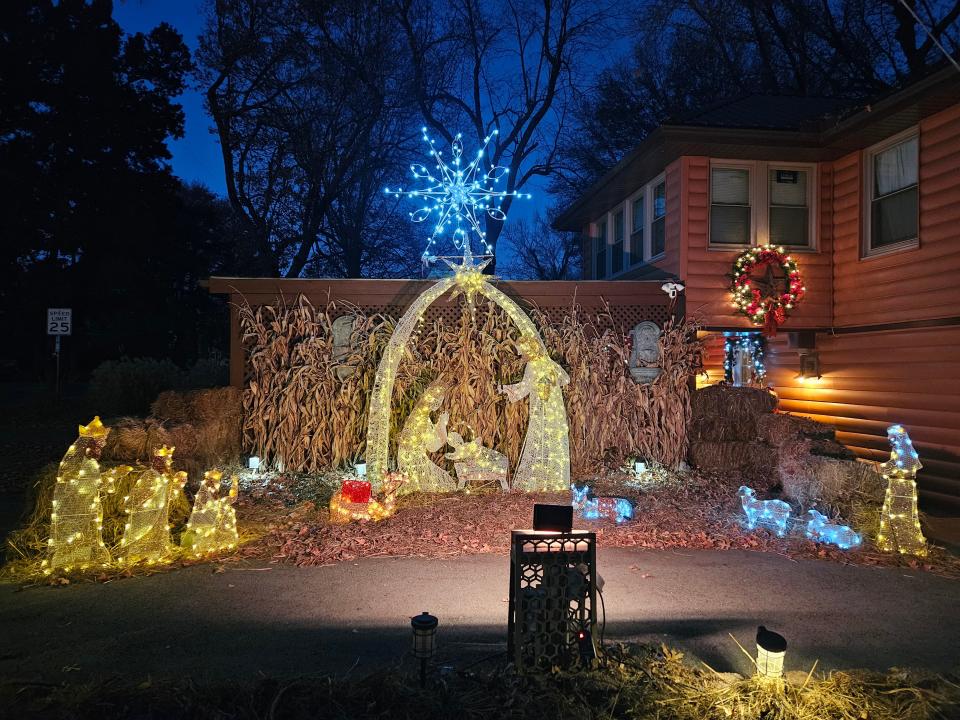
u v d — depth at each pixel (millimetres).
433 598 5164
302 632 4488
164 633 4453
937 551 6562
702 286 11508
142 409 14805
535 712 3352
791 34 22141
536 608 3766
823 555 6402
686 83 25094
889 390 10148
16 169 23188
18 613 4816
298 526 7141
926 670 3982
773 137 10820
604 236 17078
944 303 9125
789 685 3689
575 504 7727
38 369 29562
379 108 22688
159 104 27359
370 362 9859
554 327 10281
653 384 9977
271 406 9695
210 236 33031
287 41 21875
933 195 9398
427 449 8742
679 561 6219
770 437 9438
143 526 5980
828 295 11641
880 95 9891
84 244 24766
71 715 3293
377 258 25953
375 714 3330
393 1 24156
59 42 24297
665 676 3777
